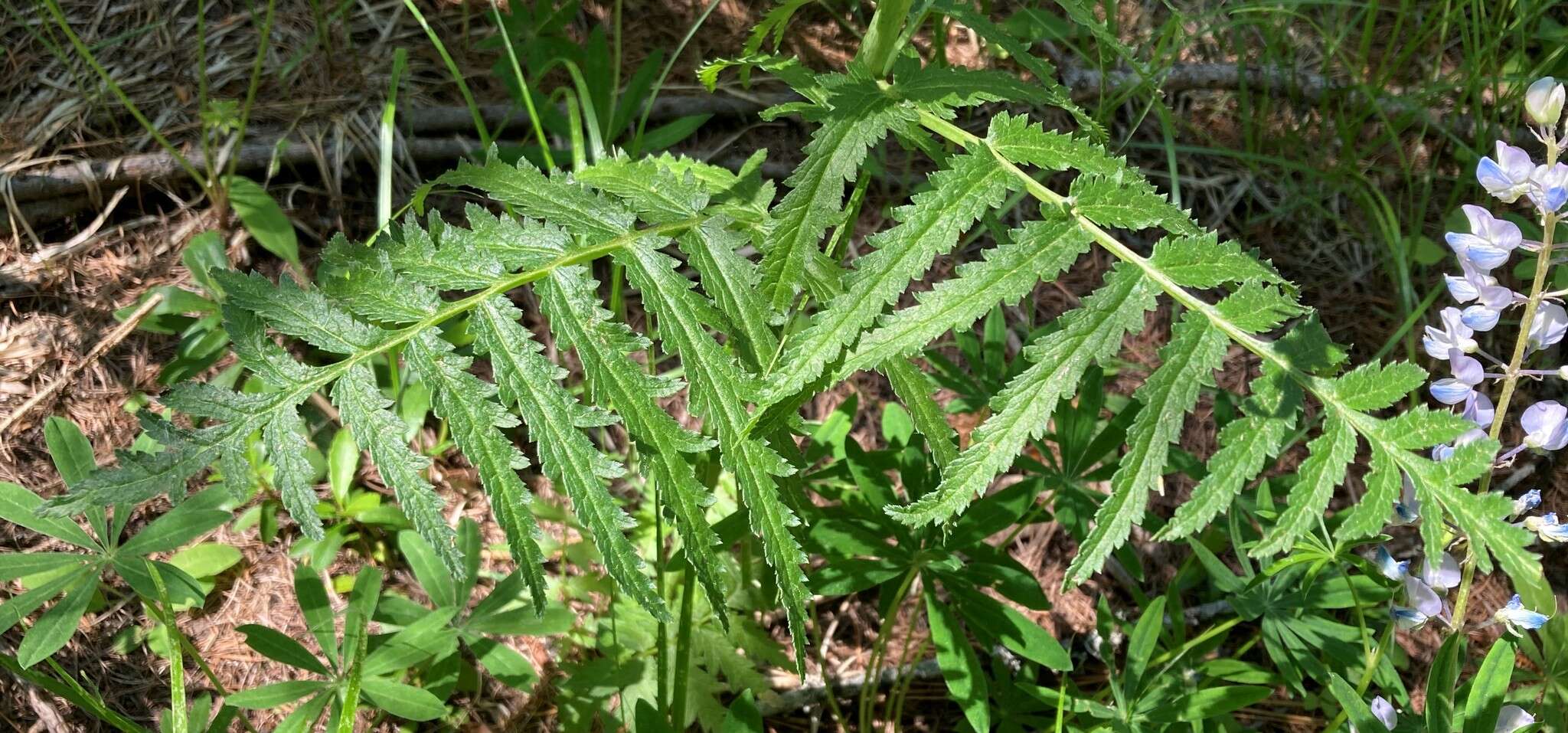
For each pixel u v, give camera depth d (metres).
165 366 2.70
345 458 2.59
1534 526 1.59
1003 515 2.27
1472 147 3.52
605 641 2.38
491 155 1.55
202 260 2.72
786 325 1.50
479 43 3.26
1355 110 3.59
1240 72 3.41
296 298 1.30
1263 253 3.39
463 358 1.31
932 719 2.64
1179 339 1.28
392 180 3.02
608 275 2.98
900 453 2.41
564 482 1.29
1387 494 1.23
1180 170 3.47
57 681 1.92
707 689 2.31
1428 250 3.29
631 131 3.20
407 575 2.61
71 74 2.99
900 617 2.78
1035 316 3.20
